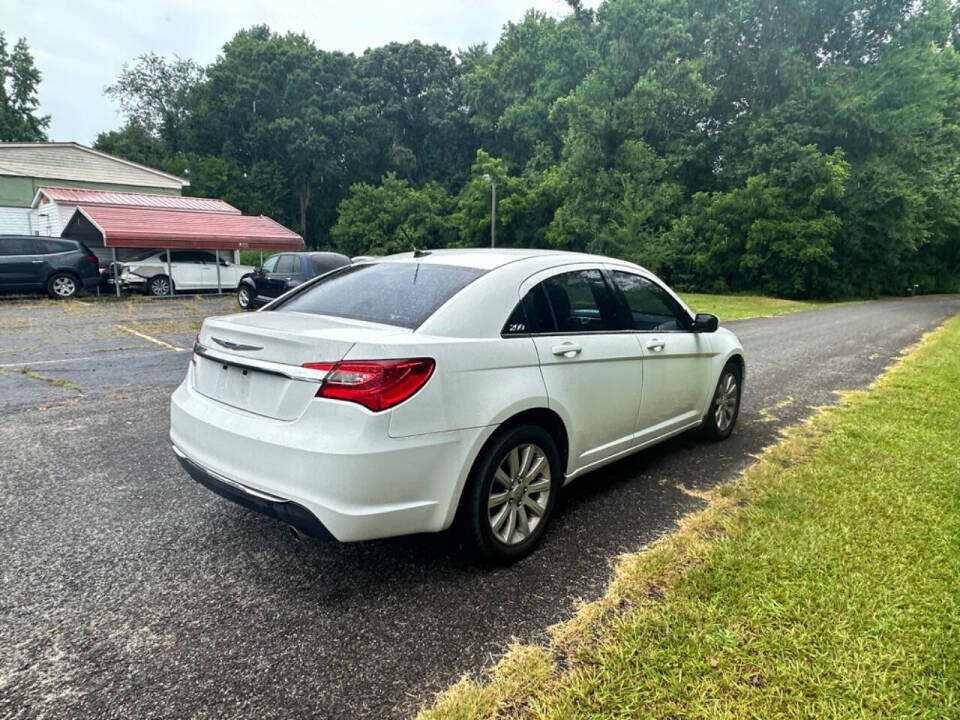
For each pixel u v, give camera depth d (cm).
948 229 3666
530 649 212
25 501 333
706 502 343
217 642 216
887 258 3303
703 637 214
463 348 251
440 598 246
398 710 183
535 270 307
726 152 3484
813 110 3216
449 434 242
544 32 5109
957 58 3500
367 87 5716
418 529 243
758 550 275
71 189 2172
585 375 308
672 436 407
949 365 820
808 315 1870
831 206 3138
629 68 3584
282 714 182
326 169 5472
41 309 1355
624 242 3156
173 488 356
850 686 190
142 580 256
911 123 3097
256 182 5281
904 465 392
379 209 4862
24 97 4778
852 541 282
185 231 1783
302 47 5853
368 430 222
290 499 226
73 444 433
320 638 219
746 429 501
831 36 3412
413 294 283
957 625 219
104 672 199
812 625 219
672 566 265
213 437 255
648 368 360
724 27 3406
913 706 182
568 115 3534
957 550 273
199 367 287
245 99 5378
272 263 1409
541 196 3919
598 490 363
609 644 212
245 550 284
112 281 1714
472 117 5459
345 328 250
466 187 5088
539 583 257
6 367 714
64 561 270
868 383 702
